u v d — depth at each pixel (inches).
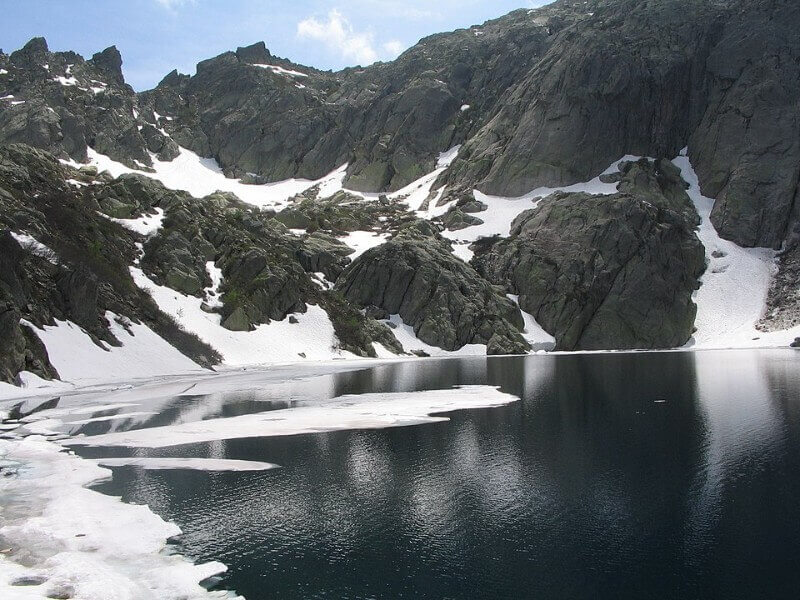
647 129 4884.4
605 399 1427.2
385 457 903.7
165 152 6633.9
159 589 476.7
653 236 3747.5
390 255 3597.4
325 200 5836.6
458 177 5251.0
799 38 4655.5
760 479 757.3
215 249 3152.1
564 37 5570.9
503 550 568.1
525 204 4635.8
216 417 1245.1
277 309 3034.0
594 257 3715.6
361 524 636.7
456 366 2481.5
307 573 520.7
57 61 6702.8
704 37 5039.4
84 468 843.4
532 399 1449.3
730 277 3868.1
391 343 3257.9
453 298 3469.5
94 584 457.7
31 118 5487.2
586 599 473.4
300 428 1117.7
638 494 714.8
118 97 6624.0
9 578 471.8
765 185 4185.5
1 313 1601.9
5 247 1761.8
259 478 799.1
